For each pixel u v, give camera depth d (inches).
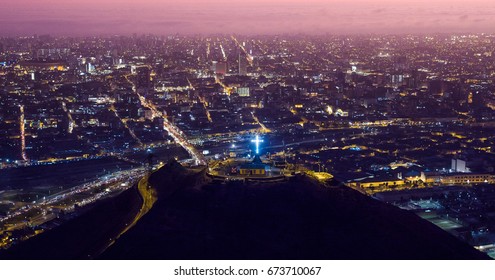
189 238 7411.4
